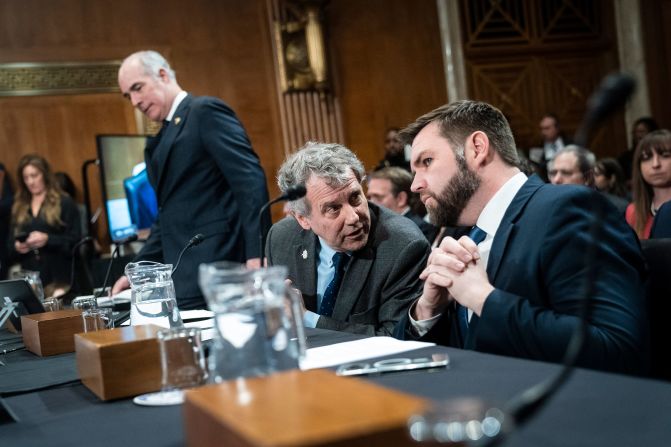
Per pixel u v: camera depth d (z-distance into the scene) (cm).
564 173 439
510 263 191
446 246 189
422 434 73
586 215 184
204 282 125
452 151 207
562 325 170
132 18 821
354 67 898
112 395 150
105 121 801
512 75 955
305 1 859
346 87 892
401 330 209
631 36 991
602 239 180
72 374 187
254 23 862
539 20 970
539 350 172
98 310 225
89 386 161
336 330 233
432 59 926
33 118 780
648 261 191
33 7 787
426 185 210
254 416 88
